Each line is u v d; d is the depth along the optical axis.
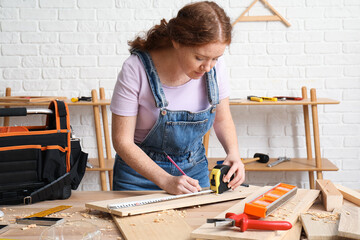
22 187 1.32
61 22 3.06
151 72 1.40
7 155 1.30
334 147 3.17
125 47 3.09
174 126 1.48
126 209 1.17
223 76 1.56
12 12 3.03
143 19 3.07
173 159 1.58
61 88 3.12
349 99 3.12
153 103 1.43
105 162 3.03
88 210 1.25
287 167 2.84
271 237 0.97
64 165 1.38
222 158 3.12
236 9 3.05
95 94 2.85
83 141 3.18
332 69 3.10
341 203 1.22
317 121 2.89
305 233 1.06
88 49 3.09
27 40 3.06
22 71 3.09
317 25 3.06
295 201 1.25
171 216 1.17
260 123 3.16
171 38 1.23
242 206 1.20
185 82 1.46
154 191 1.44
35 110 1.41
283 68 3.11
